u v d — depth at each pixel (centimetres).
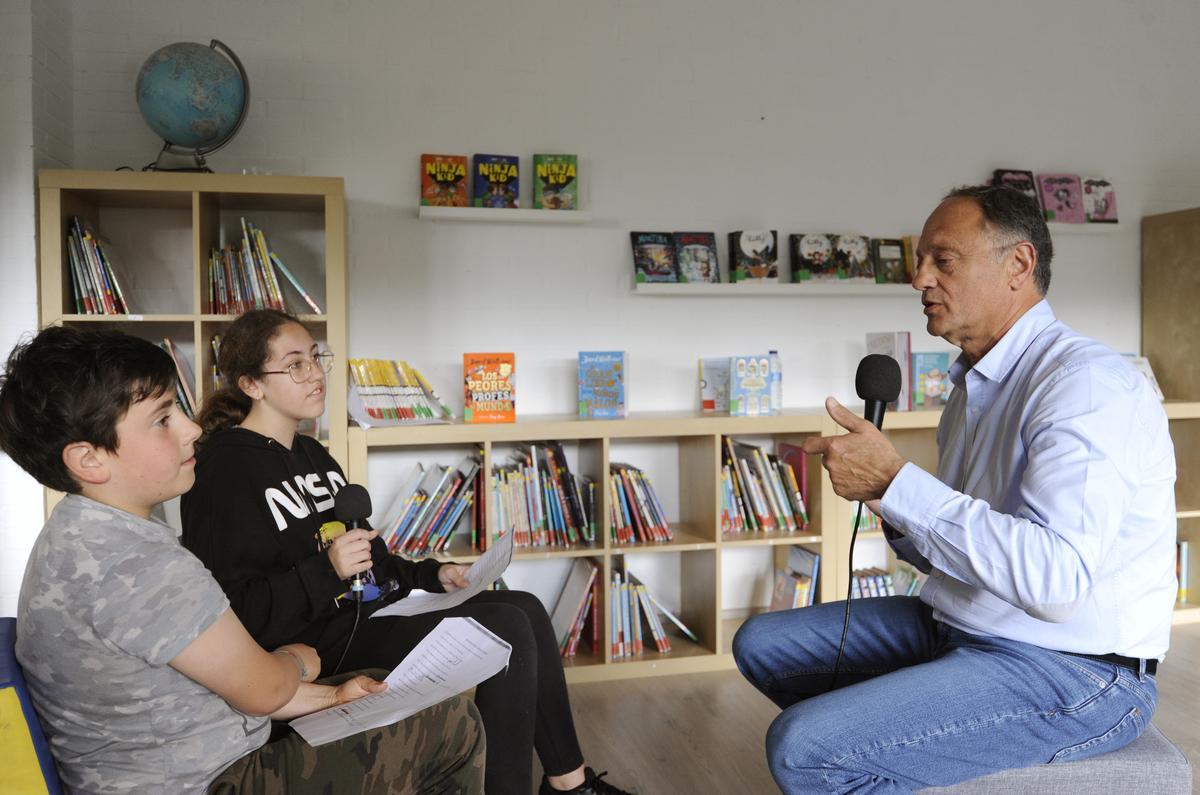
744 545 335
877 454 151
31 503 287
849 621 188
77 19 320
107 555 119
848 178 381
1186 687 308
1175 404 371
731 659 335
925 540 146
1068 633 153
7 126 284
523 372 358
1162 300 405
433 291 349
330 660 202
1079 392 147
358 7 338
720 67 368
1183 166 416
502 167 345
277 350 205
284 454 204
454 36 346
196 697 128
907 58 384
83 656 119
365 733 147
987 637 160
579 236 360
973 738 147
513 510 325
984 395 171
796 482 354
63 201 287
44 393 117
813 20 375
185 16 326
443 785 155
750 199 372
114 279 295
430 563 226
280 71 334
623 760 260
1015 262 165
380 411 313
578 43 355
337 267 299
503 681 193
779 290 360
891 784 148
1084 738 150
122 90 323
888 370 172
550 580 363
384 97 341
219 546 184
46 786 112
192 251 328
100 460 121
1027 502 144
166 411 126
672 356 371
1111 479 140
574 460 365
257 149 333
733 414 346
